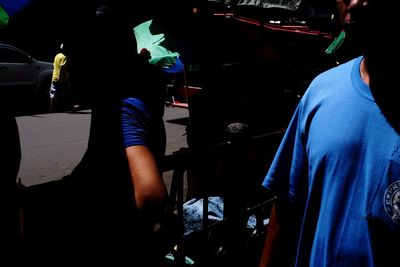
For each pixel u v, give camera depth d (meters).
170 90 13.48
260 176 3.35
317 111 1.13
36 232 1.68
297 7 4.57
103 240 1.48
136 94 1.42
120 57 1.45
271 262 1.33
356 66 1.09
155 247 1.54
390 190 0.93
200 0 4.45
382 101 0.99
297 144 1.21
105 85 1.43
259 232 3.15
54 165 6.68
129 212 1.34
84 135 9.18
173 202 2.43
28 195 1.71
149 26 4.04
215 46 4.67
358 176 1.00
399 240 0.92
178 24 4.26
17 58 12.84
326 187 1.06
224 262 2.84
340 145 1.02
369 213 0.96
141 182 1.28
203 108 5.01
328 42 6.36
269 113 5.50
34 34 13.52
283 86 5.86
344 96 1.06
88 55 1.45
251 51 5.27
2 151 1.70
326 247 1.04
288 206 1.28
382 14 0.93
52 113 12.69
